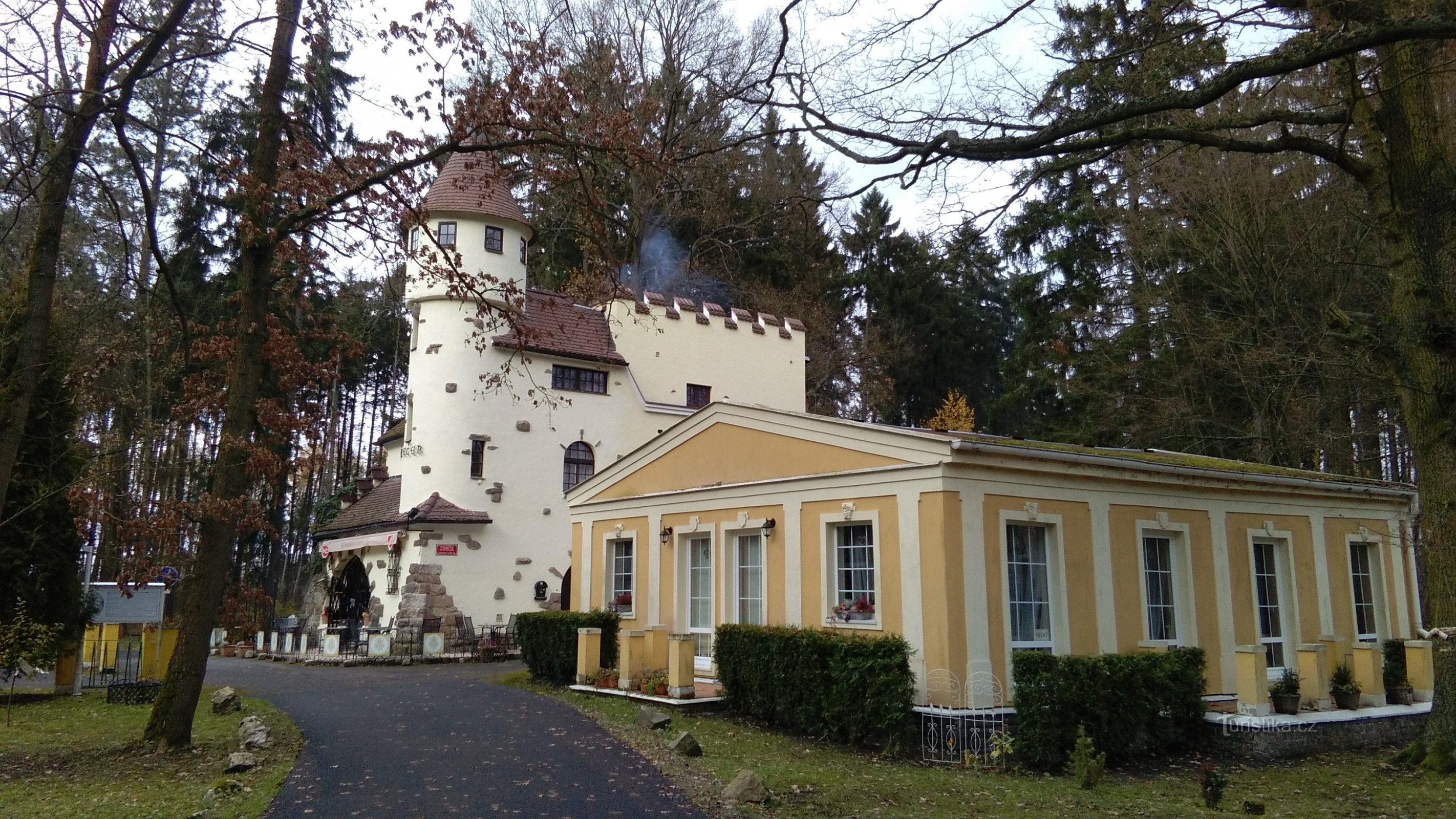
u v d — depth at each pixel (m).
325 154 12.51
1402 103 11.65
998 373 42.62
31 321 9.80
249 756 9.77
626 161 12.38
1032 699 10.80
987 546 12.28
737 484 15.51
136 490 27.88
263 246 11.65
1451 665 11.10
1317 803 9.55
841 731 11.89
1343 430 23.84
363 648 23.59
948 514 12.01
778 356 32.47
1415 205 11.55
